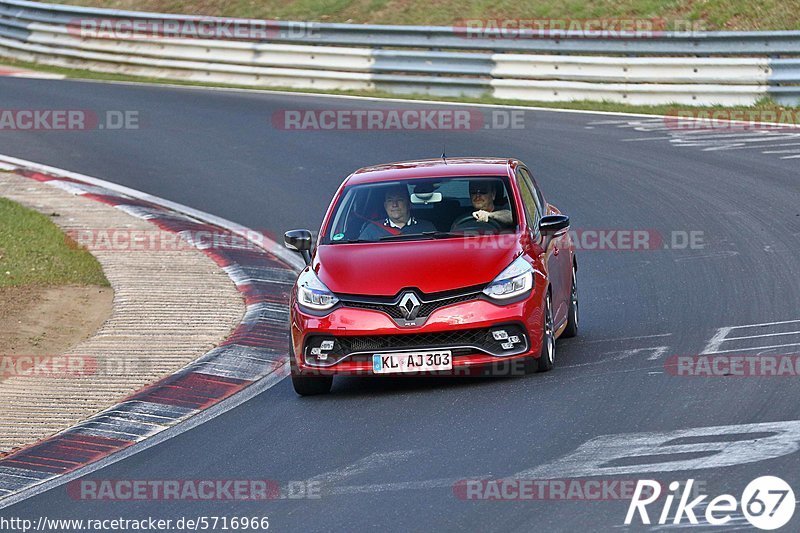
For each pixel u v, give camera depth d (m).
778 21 83.81
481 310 30.06
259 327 39.47
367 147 69.19
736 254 45.09
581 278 44.75
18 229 53.94
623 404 27.62
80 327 40.81
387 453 25.72
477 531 20.48
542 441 25.34
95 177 66.50
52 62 102.69
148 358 36.50
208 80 93.25
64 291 45.09
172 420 30.89
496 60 80.75
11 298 43.81
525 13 92.75
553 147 66.62
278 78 89.62
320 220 56.16
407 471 24.28
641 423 25.98
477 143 68.06
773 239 46.66
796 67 72.50
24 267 48.12
